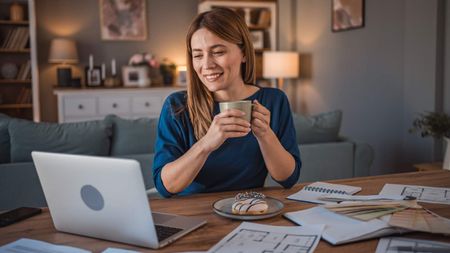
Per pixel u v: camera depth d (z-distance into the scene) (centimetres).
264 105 149
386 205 108
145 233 91
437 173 156
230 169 143
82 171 92
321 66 484
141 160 249
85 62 548
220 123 114
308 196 128
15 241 97
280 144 133
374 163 397
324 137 284
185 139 143
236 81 145
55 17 532
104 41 551
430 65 319
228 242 93
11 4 513
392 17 360
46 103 540
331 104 466
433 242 92
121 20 554
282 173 135
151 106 520
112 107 507
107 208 93
